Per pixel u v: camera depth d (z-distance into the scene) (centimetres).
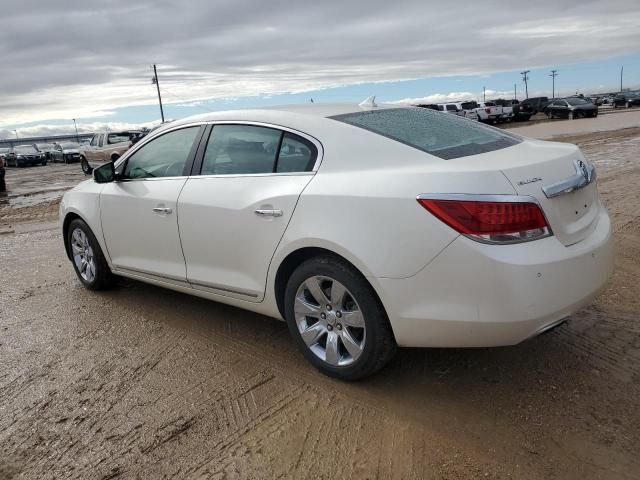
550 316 278
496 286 270
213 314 457
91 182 513
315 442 282
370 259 294
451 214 274
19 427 310
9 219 1073
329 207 311
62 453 285
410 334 295
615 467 250
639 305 418
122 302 496
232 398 327
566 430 278
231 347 394
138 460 276
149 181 434
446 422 291
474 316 276
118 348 403
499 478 248
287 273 350
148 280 456
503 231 270
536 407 299
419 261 282
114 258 481
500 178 277
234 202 362
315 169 330
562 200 295
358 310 312
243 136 376
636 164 1143
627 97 5838
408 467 259
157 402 328
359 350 316
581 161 324
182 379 353
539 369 337
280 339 402
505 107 4050
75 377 363
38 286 561
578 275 288
